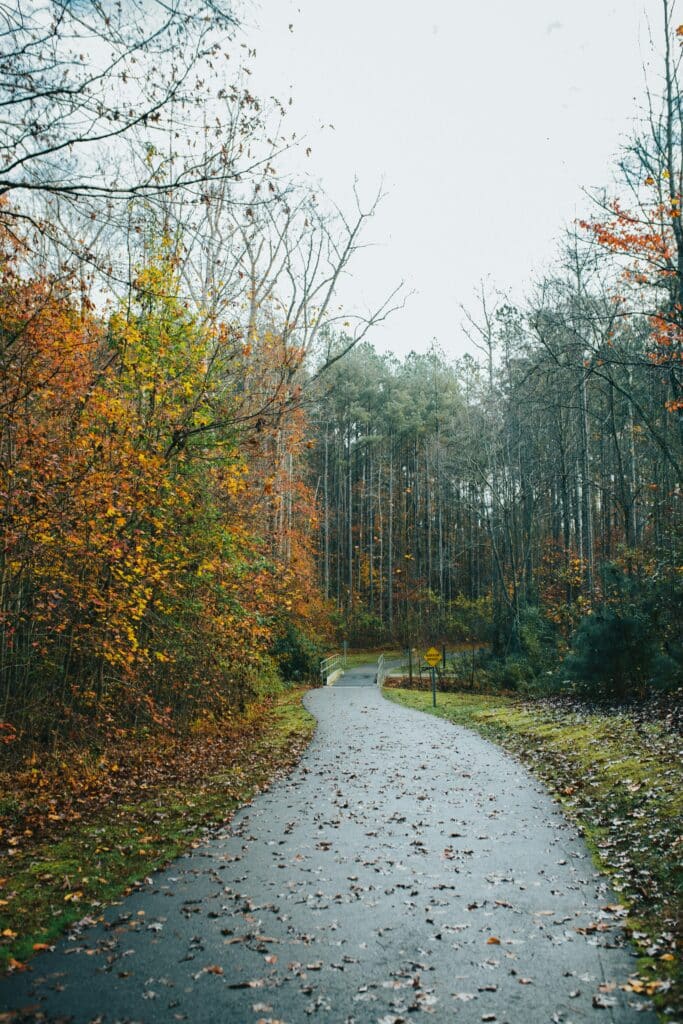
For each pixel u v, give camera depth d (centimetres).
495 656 3862
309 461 6694
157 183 931
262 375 1867
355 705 2912
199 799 1189
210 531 1872
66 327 1252
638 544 2998
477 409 4172
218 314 1678
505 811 1073
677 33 1526
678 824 859
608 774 1208
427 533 7275
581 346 1994
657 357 1988
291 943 613
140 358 1617
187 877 797
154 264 1572
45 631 1459
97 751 1516
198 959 583
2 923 652
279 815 1084
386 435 7225
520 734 1872
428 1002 509
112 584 1477
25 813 1051
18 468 1210
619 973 542
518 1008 498
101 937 630
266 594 2431
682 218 1633
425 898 716
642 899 681
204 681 2008
